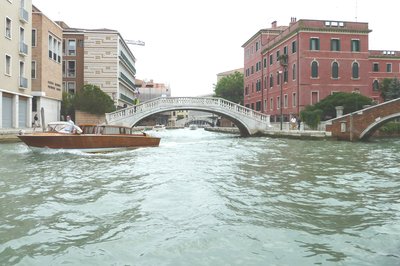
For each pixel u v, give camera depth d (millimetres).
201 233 5359
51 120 34062
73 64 48469
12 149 17125
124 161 13516
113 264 4359
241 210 6590
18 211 6445
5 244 4934
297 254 4695
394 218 6246
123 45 54562
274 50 45781
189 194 7730
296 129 34844
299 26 37781
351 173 10828
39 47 31125
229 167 11930
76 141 16484
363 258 4598
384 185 9000
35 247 4840
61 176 9953
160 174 10383
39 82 31250
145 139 20125
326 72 38375
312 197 7664
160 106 31719
